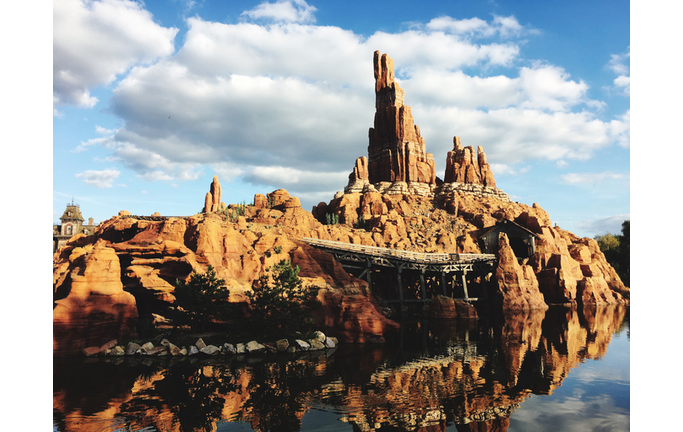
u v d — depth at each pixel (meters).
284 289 41.34
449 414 21.23
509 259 79.88
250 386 25.91
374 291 80.44
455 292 90.75
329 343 40.94
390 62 157.12
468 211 125.19
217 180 118.56
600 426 19.69
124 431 18.50
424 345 42.03
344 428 19.20
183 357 34.19
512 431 19.02
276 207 104.25
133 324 38.03
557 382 27.47
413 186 139.00
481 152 148.50
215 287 39.34
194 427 19.08
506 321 63.03
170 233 47.38
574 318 65.38
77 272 37.00
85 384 25.84
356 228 106.75
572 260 95.88
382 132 150.75
